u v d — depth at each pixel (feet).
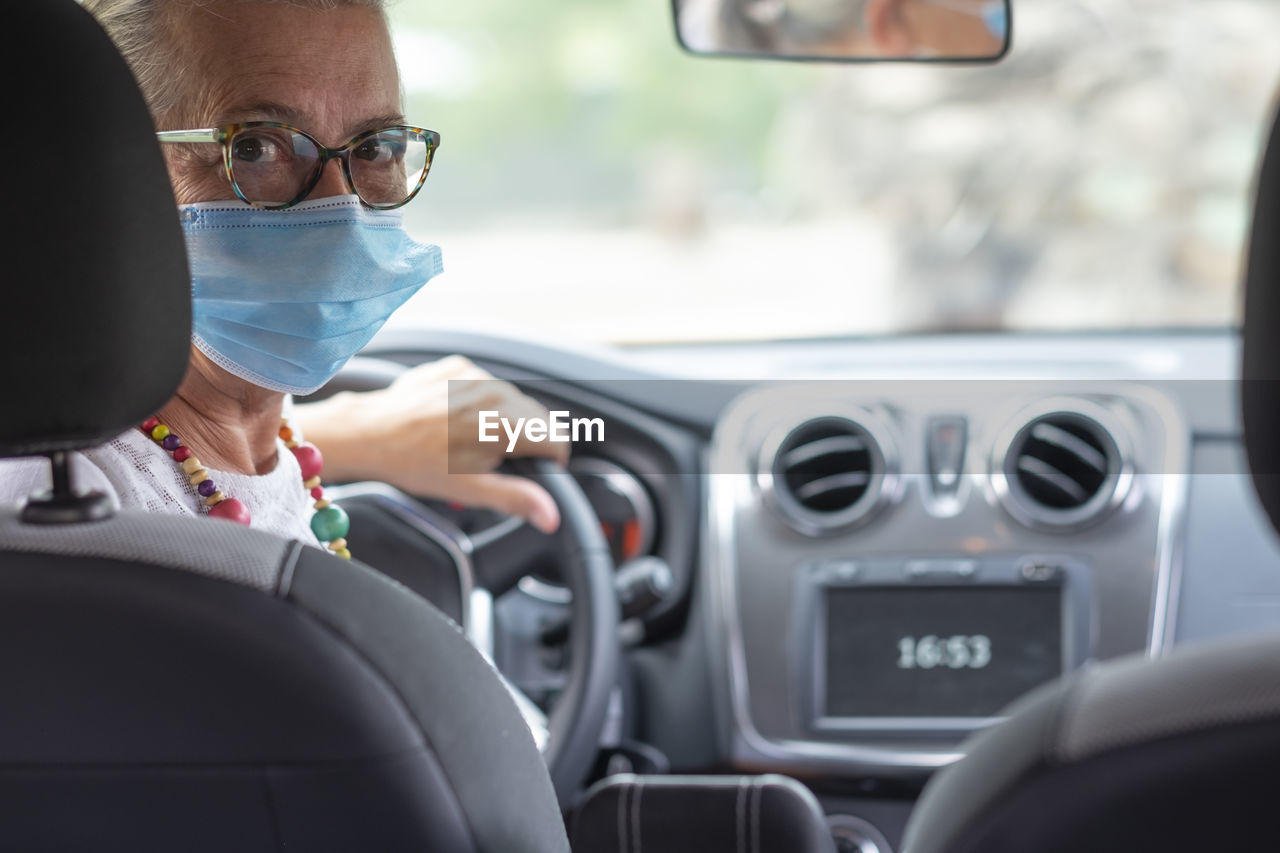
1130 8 28.91
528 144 38.63
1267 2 28.84
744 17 7.11
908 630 7.48
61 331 2.56
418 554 6.19
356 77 4.44
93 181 2.58
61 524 2.69
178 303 2.72
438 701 2.74
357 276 4.48
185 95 4.34
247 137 4.32
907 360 8.34
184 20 4.29
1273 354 2.44
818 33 7.16
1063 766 2.22
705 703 7.68
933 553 7.47
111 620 2.59
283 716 2.63
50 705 2.68
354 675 2.62
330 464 6.13
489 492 6.15
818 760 7.45
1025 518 7.41
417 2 4.73
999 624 7.44
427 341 7.97
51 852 2.85
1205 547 7.45
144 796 2.74
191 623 2.58
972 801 2.33
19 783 2.76
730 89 36.91
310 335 4.49
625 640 7.48
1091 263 29.53
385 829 2.73
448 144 38.50
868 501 7.48
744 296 35.24
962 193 30.66
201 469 4.27
